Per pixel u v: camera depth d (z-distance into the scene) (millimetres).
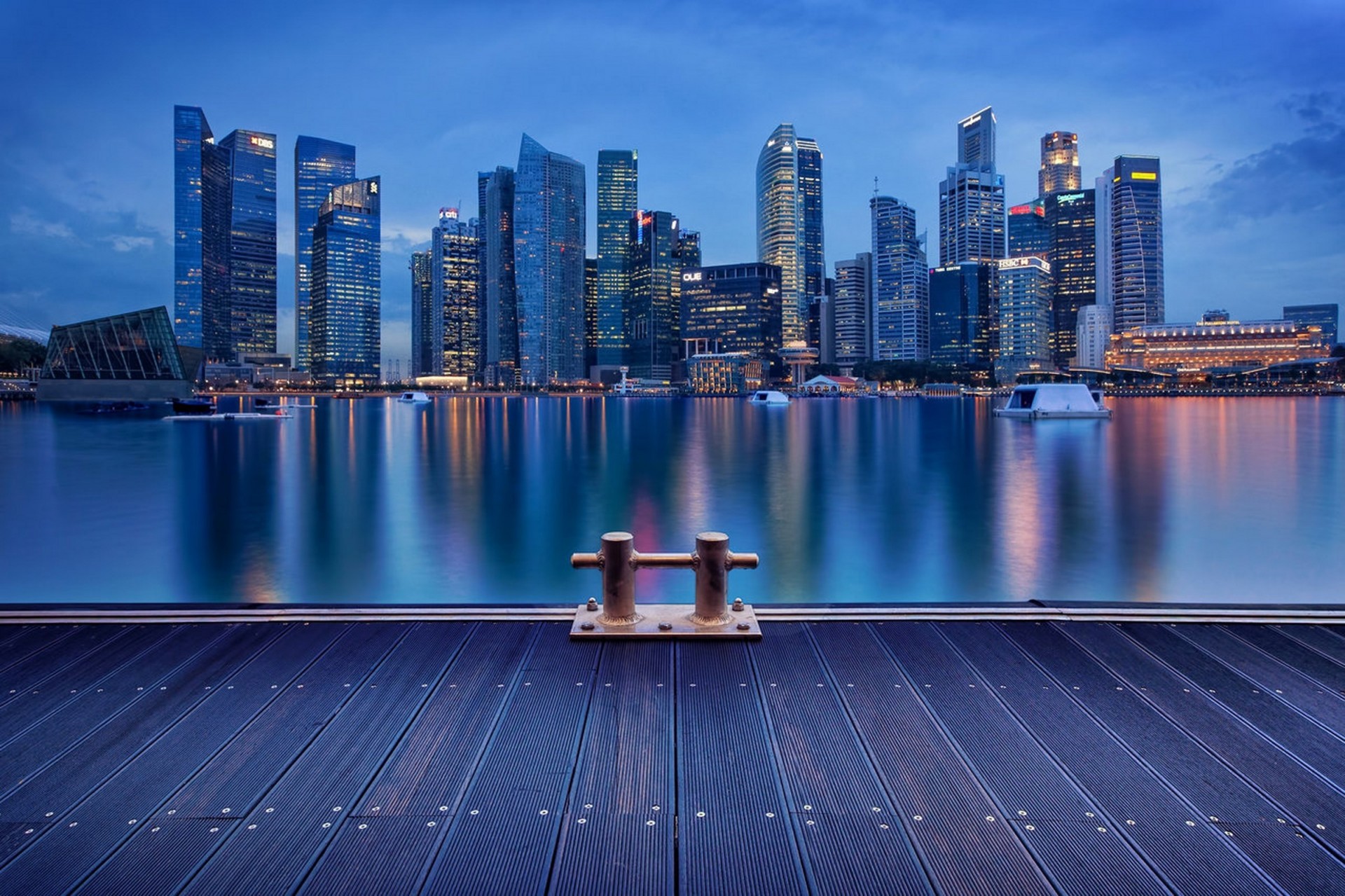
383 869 3352
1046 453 55438
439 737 4594
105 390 149125
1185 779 4117
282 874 3318
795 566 21156
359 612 6836
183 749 4441
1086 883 3262
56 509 30438
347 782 4078
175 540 24672
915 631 6492
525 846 3516
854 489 36156
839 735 4629
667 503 31844
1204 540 24016
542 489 36500
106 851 3475
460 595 18734
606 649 6102
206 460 50656
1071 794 3965
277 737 4590
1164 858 3430
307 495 34344
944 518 28203
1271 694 5223
